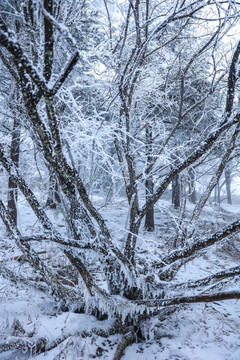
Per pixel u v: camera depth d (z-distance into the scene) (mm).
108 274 3396
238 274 2648
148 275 3402
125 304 3160
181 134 6500
